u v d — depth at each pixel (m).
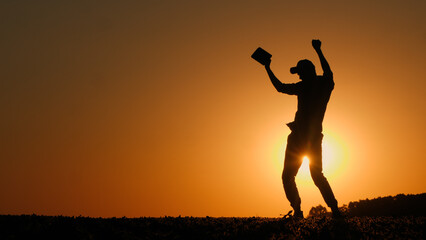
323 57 10.68
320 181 10.47
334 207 10.45
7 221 8.73
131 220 10.10
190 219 10.59
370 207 20.38
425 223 9.82
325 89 10.58
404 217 11.24
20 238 7.40
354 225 9.51
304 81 10.71
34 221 8.84
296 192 10.91
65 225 8.73
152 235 8.48
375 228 9.41
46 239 7.52
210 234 8.69
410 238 8.48
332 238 8.48
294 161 10.70
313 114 10.53
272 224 9.62
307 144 10.51
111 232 8.39
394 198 20.14
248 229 9.23
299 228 9.24
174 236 8.50
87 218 10.29
